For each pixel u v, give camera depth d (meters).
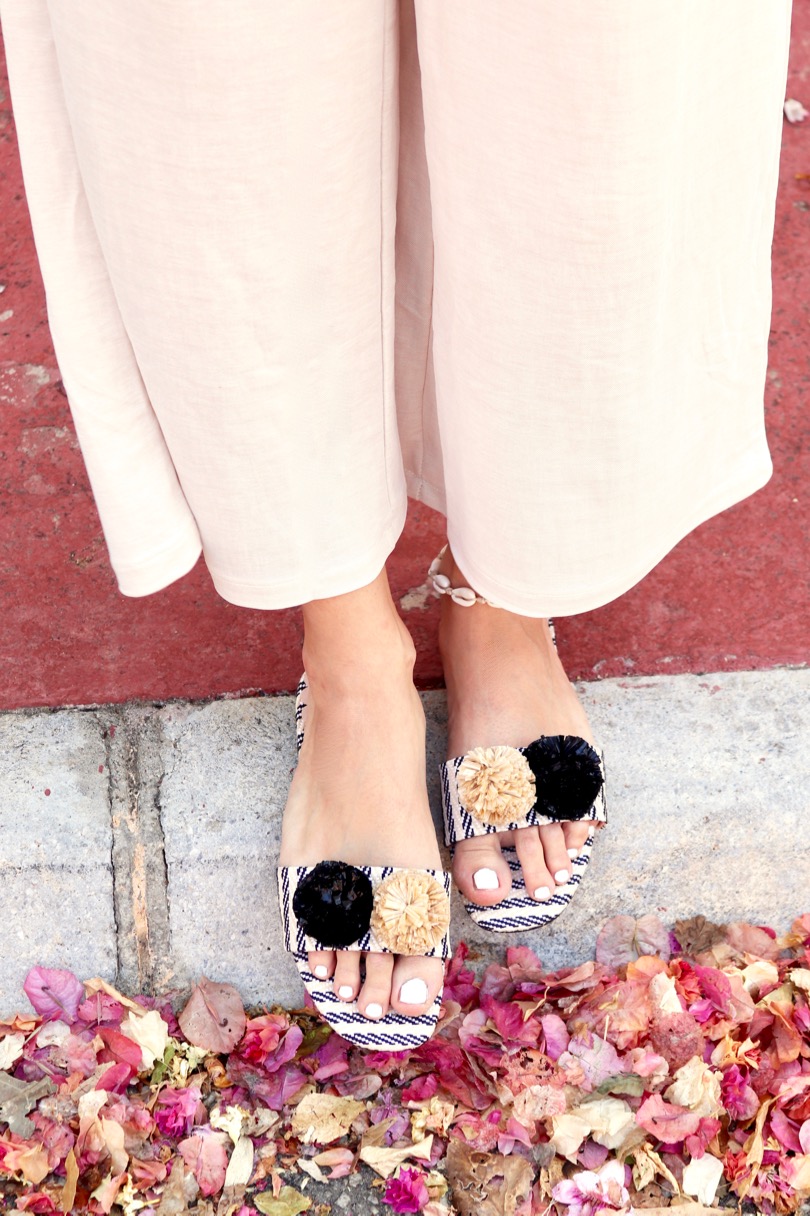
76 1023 1.11
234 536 0.93
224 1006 1.13
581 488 0.89
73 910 1.16
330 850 1.10
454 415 0.90
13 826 1.18
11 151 1.95
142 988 1.16
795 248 1.85
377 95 0.73
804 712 1.32
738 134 0.76
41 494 1.52
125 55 0.65
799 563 1.48
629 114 0.67
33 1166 1.00
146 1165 1.02
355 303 0.82
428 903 1.03
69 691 1.31
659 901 1.22
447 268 0.81
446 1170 1.04
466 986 1.15
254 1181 1.04
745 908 1.23
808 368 1.70
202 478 0.89
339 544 0.97
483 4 0.65
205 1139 1.04
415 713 1.15
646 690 1.33
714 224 0.80
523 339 0.80
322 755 1.13
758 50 0.73
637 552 0.96
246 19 0.63
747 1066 1.09
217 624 1.39
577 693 1.33
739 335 0.89
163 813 1.21
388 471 0.97
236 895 1.17
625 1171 1.04
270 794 1.22
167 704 1.30
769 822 1.24
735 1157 1.05
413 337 1.00
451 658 1.23
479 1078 1.08
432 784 1.25
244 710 1.29
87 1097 1.03
